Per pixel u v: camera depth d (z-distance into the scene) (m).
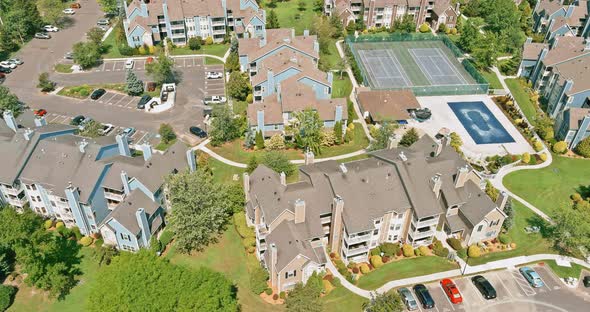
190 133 100.06
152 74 118.81
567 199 84.19
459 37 146.25
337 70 125.56
